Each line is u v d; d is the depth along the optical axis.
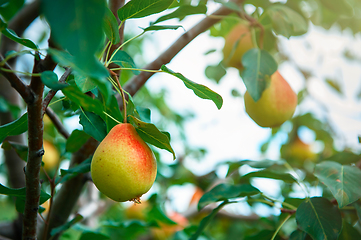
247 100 0.93
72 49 0.49
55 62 0.62
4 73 0.60
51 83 0.60
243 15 0.92
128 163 0.68
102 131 0.74
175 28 0.73
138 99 1.88
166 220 1.08
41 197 0.73
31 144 0.64
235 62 1.07
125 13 0.71
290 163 1.29
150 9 0.71
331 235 0.75
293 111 0.94
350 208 0.81
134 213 1.37
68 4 0.49
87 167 0.79
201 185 1.62
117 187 0.68
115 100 0.71
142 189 0.69
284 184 1.37
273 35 1.07
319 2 1.06
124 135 0.69
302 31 0.99
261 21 1.05
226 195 0.84
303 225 0.76
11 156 0.94
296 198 0.86
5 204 1.48
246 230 1.45
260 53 0.88
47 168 1.28
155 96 1.95
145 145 0.70
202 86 0.70
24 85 0.62
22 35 0.99
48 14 0.48
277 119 0.93
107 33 0.69
